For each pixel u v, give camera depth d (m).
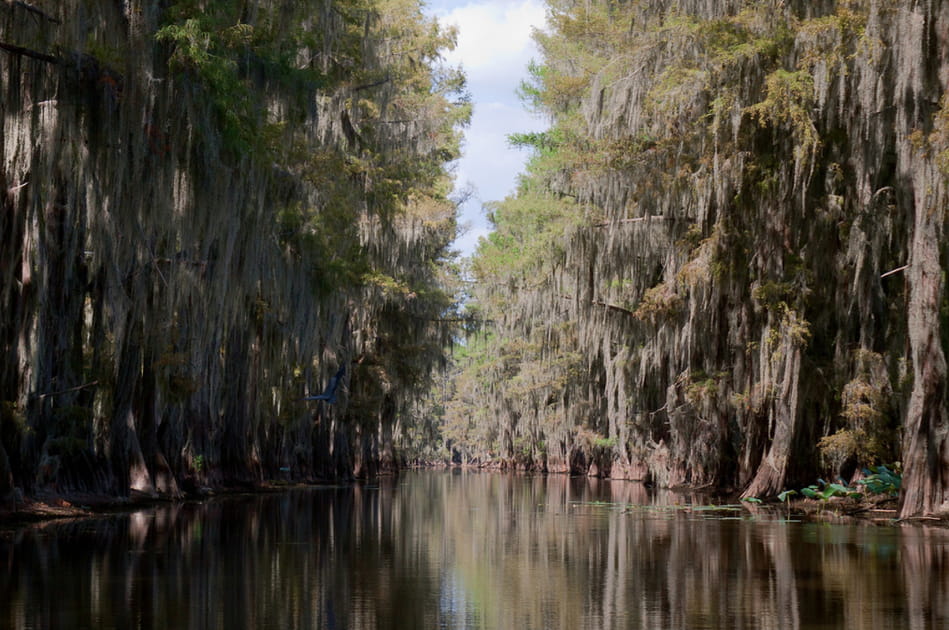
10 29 14.69
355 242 30.88
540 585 10.48
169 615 8.33
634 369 35.47
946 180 16.62
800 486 25.09
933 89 18.31
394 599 9.44
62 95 15.29
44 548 13.34
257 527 17.47
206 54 15.78
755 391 24.47
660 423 36.44
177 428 27.22
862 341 22.70
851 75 19.70
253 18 18.97
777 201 23.16
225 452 32.41
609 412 36.97
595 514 22.36
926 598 9.47
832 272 23.45
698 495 30.91
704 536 16.00
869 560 12.44
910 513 18.59
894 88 19.22
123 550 13.16
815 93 20.31
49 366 20.50
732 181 23.44
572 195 33.97
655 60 24.88
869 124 19.28
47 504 19.56
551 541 15.43
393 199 32.00
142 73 15.38
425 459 118.38
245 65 18.94
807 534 16.16
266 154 19.72
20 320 18.72
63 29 14.80
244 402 32.28
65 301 20.92
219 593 9.57
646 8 26.05
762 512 22.06
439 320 46.53
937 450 18.41
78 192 17.25
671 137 25.17
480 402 84.19
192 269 21.48
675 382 30.03
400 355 44.00
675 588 10.23
